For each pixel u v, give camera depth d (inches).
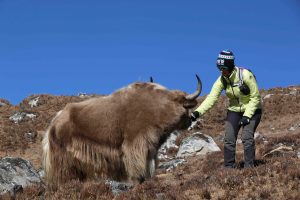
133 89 403.5
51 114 1221.7
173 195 340.8
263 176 372.8
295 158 479.2
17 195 369.1
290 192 331.3
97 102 406.3
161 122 394.6
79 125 401.7
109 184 378.6
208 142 786.8
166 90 404.8
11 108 1310.3
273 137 818.8
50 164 407.8
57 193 364.5
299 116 1159.6
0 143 969.5
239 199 331.6
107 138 397.1
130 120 394.6
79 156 399.9
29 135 1016.2
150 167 398.9
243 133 401.1
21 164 474.6
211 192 349.7
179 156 781.3
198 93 402.9
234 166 413.7
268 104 1307.8
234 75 392.8
